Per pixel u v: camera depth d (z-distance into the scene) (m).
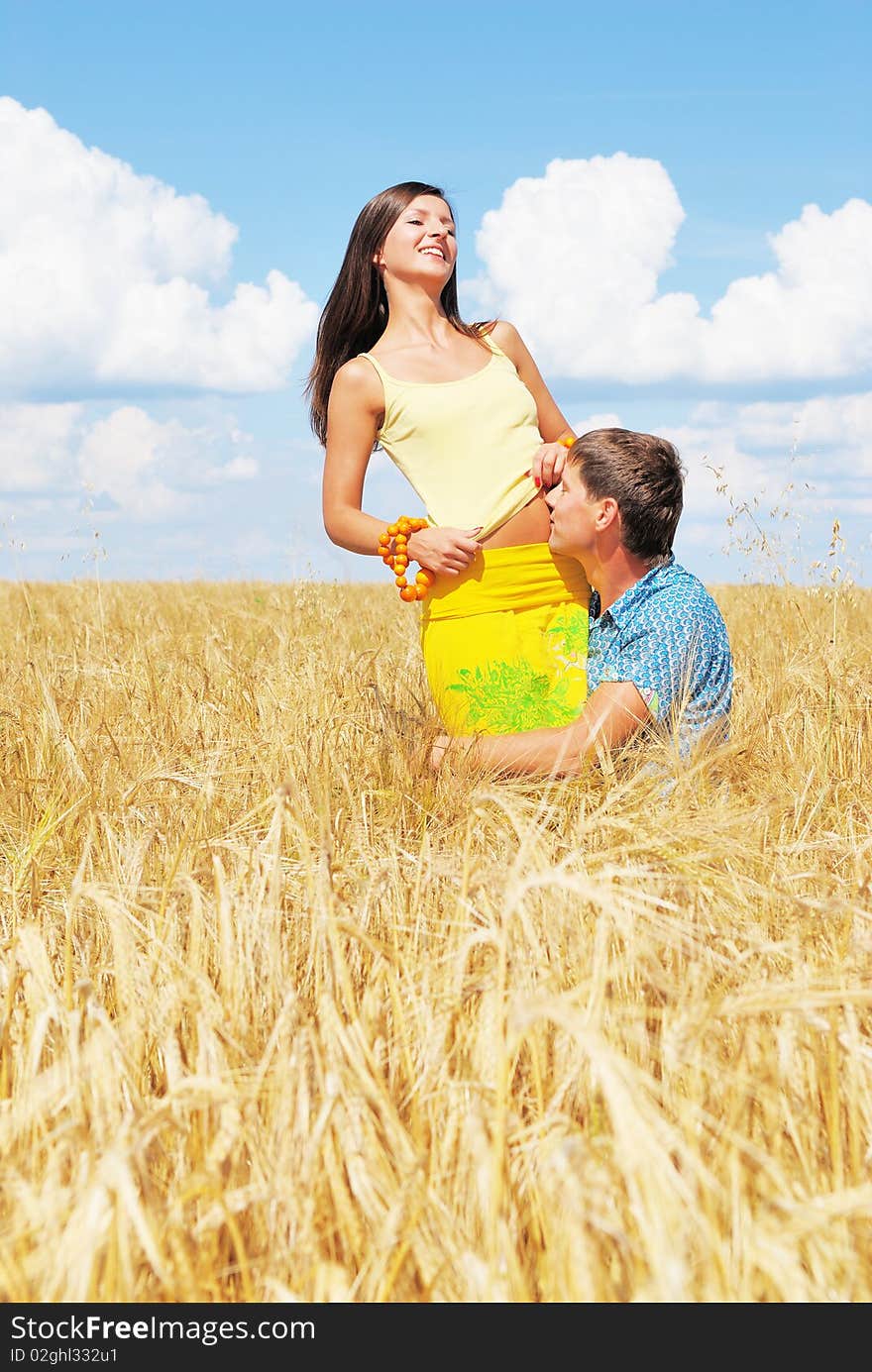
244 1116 1.81
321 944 2.22
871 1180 1.77
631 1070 1.56
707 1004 1.90
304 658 5.49
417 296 3.97
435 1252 1.58
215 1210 1.62
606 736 3.37
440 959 2.18
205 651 6.07
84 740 4.11
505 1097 1.72
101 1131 1.75
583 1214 1.41
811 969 2.14
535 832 2.50
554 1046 2.02
